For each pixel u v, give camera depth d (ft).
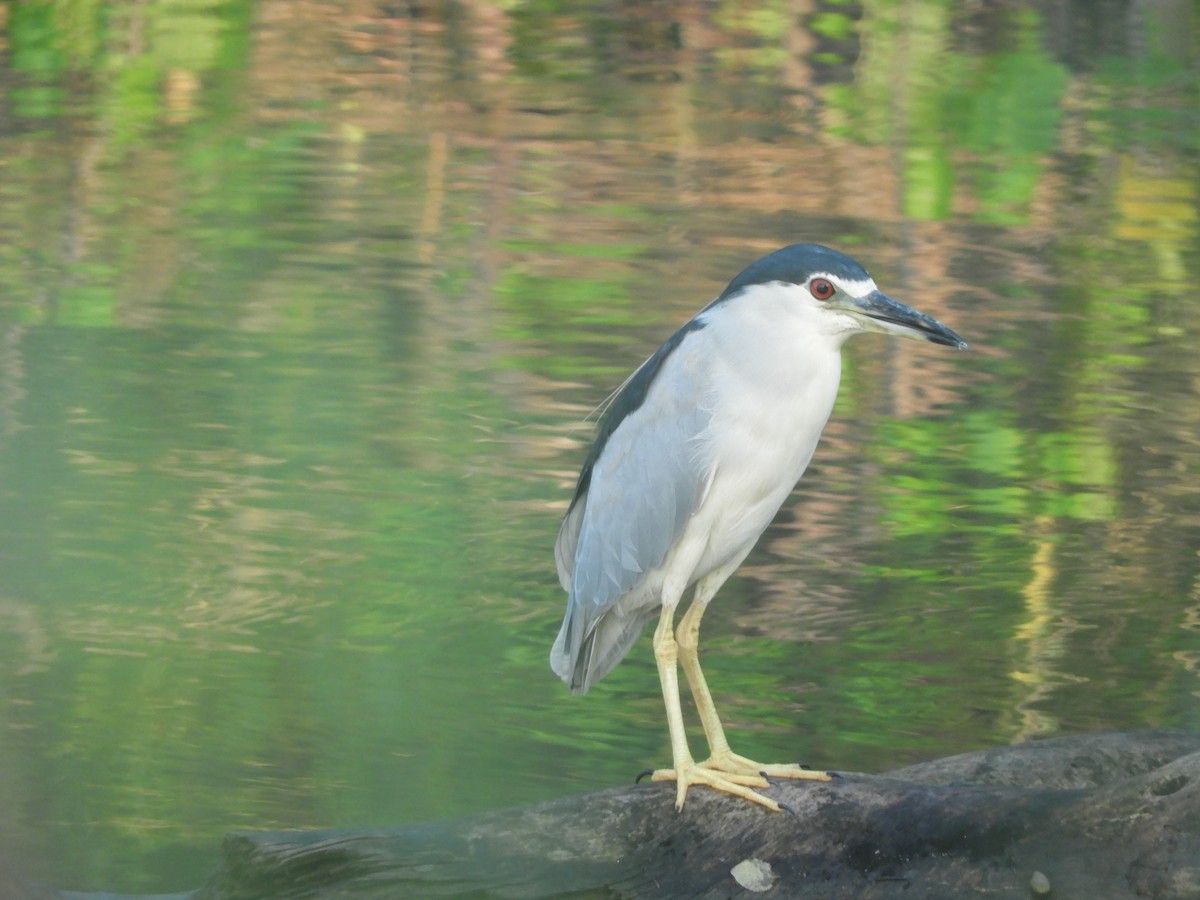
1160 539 36.40
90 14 87.71
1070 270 56.18
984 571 34.60
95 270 53.11
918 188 65.82
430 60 84.38
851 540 36.50
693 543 21.58
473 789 25.73
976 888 18.07
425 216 59.93
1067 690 29.50
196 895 20.72
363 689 28.86
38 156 66.59
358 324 48.78
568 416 42.37
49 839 23.71
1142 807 17.97
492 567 34.40
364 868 19.98
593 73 83.51
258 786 25.71
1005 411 43.91
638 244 57.41
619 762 26.96
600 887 19.35
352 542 34.91
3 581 32.68
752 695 29.60
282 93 77.77
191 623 31.53
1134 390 45.39
